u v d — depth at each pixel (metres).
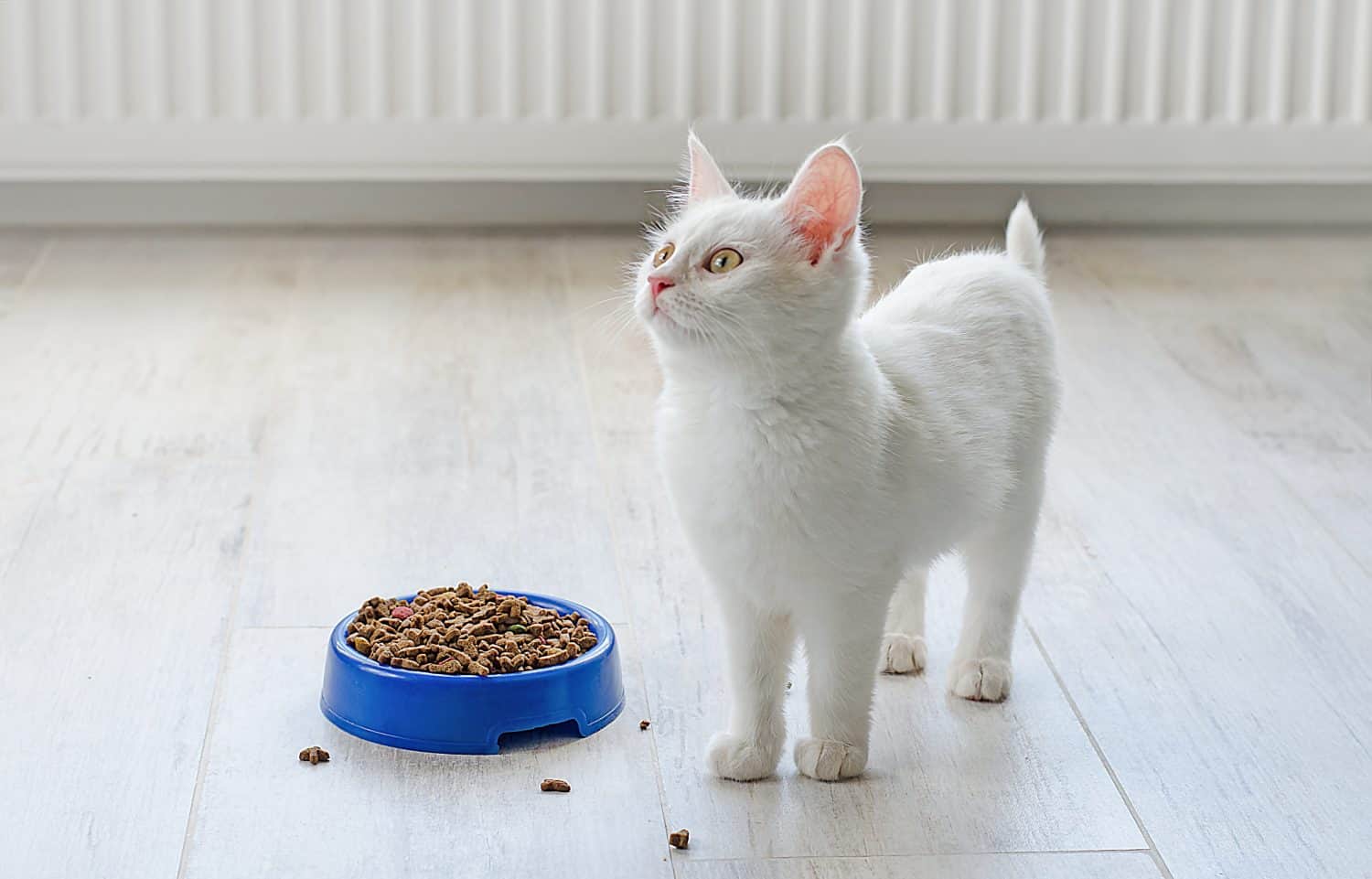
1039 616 1.82
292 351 2.24
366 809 1.58
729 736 1.62
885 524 1.58
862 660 1.61
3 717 1.65
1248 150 2.70
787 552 1.57
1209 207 2.89
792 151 2.64
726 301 1.53
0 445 2.01
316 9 2.52
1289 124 2.70
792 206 1.54
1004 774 1.63
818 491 1.55
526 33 2.57
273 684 1.70
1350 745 1.67
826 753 1.62
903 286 1.73
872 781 1.62
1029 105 2.65
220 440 2.04
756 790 1.61
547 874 1.53
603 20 2.55
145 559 1.84
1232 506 1.99
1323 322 2.40
